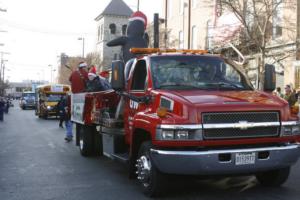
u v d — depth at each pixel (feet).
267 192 24.18
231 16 73.72
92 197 23.70
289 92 49.90
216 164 20.80
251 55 64.03
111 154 28.86
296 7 67.31
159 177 22.49
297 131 22.71
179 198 23.03
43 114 112.27
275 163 21.83
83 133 38.68
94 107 34.65
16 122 96.89
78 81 41.37
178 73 25.58
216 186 25.77
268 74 26.43
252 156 21.30
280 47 67.31
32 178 29.09
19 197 23.94
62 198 23.59
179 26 125.18
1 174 30.60
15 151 43.16
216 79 25.75
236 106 21.30
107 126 29.84
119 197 23.59
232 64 27.27
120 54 37.88
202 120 20.94
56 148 45.57
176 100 21.89
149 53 28.99
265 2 59.57
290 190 24.63
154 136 21.77
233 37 69.72
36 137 58.54
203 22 108.88
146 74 25.86
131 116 26.53
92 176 29.55
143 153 23.70
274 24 68.23
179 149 21.25
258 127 21.62
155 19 59.62
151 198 23.17
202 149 21.11
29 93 201.67
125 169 32.22
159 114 21.54
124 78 26.50
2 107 101.60
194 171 20.88
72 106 42.19
